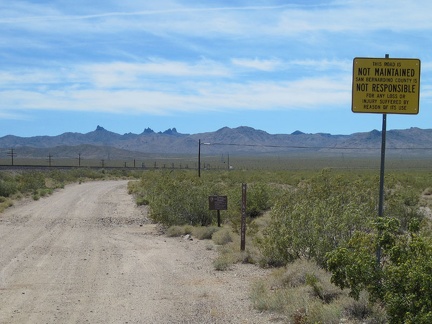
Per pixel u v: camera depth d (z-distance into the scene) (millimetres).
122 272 14930
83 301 11719
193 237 22203
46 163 182625
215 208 21891
